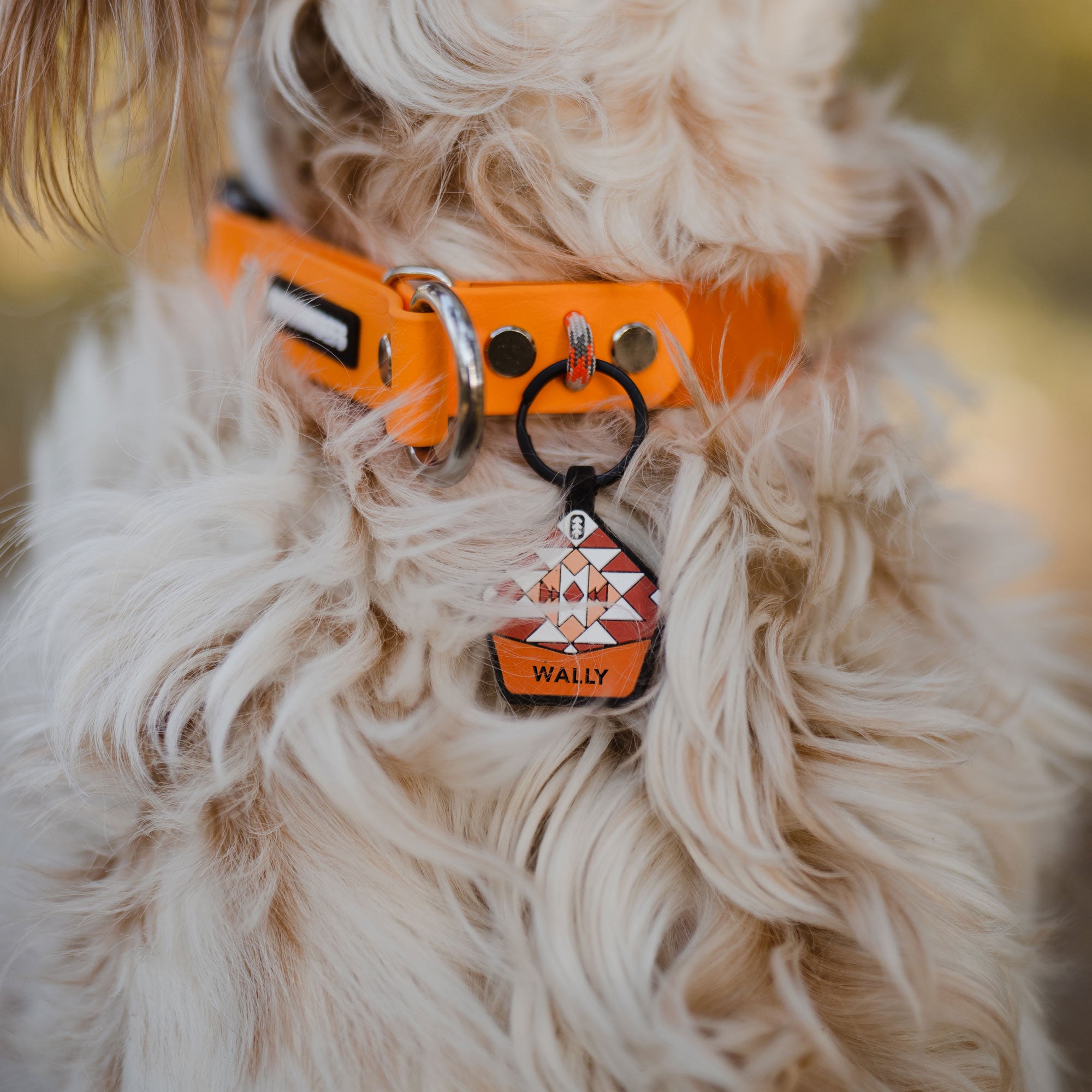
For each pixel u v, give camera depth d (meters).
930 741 0.52
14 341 1.01
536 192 0.52
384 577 0.51
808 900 0.50
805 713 0.52
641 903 0.50
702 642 0.51
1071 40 1.43
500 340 0.51
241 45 0.54
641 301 0.51
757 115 0.53
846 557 0.53
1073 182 1.52
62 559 0.53
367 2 0.51
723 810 0.50
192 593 0.51
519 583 0.51
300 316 0.53
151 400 0.55
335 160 0.53
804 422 0.53
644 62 0.52
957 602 0.55
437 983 0.50
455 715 0.51
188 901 0.50
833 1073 0.49
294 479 0.52
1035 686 0.58
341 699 0.50
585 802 0.51
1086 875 0.67
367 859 0.50
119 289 0.60
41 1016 0.53
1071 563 0.99
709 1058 0.49
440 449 0.51
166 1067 0.50
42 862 0.53
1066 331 1.34
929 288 0.61
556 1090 0.50
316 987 0.50
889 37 1.36
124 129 0.54
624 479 0.51
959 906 0.51
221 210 0.57
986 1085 0.51
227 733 0.50
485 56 0.51
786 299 0.54
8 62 0.52
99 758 0.51
